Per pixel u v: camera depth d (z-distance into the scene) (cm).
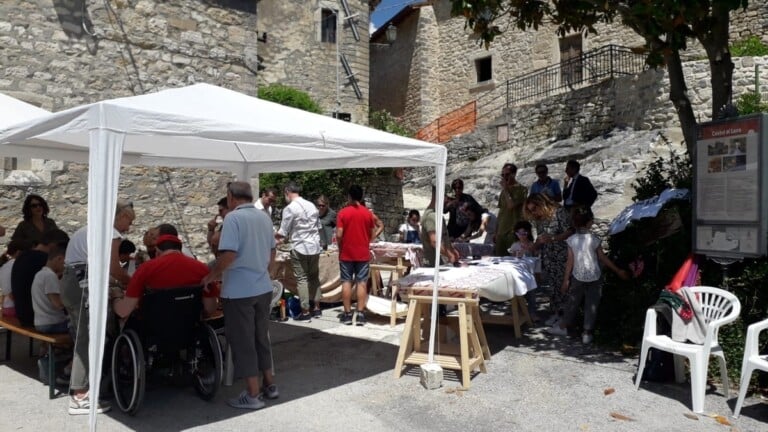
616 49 1694
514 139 1761
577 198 740
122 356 423
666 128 1291
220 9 1016
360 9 1759
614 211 1032
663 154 1197
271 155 669
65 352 529
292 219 698
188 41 975
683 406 427
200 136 380
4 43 789
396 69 2434
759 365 390
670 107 1297
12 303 538
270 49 1612
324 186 1341
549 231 683
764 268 456
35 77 816
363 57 1769
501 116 1812
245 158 688
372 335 644
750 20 1492
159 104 414
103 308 326
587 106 1533
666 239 551
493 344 602
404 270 764
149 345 415
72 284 429
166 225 451
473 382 486
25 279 497
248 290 415
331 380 492
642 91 1373
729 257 467
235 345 420
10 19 795
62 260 475
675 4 499
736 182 458
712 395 446
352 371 518
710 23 554
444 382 488
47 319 470
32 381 493
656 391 459
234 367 456
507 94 1922
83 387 416
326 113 1697
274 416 413
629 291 579
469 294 481
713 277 488
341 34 1723
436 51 2309
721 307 447
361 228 684
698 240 487
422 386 476
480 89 2155
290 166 695
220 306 491
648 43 614
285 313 723
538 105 1677
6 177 793
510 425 397
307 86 1669
